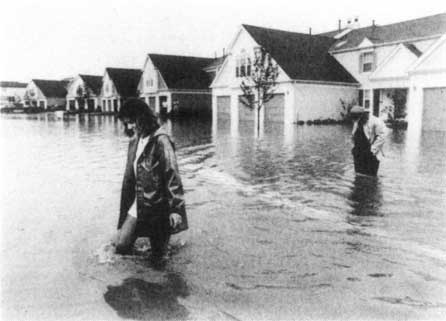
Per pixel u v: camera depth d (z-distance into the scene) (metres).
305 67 32.84
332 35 43.78
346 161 11.82
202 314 3.31
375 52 33.31
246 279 3.96
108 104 60.97
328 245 4.90
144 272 4.12
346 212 6.37
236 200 7.14
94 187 8.28
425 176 9.40
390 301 3.55
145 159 4.36
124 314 3.32
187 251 4.69
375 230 5.49
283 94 32.16
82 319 3.23
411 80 24.36
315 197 7.36
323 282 3.91
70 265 4.29
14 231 5.42
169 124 31.91
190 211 6.43
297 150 14.52
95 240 5.07
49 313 3.33
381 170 10.27
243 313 3.34
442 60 22.83
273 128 26.78
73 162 11.80
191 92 47.66
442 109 23.19
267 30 35.59
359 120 9.56
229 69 37.19
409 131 23.19
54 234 5.30
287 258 4.49
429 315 3.31
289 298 3.59
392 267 4.27
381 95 32.25
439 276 4.05
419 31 31.47
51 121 38.09
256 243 4.96
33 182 8.77
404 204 6.86
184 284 3.84
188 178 9.27
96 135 21.67
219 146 15.97
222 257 4.52
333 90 33.25
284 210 6.49
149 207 4.38
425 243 4.98
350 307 3.44
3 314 3.31
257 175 9.62
